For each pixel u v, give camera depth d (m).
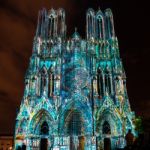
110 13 93.94
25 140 68.94
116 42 86.06
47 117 73.44
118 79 78.75
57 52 82.94
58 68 79.50
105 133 72.12
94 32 88.44
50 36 87.62
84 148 69.44
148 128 23.97
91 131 70.56
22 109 72.81
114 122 72.62
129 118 72.00
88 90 76.56
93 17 92.25
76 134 71.81
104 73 81.50
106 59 84.00
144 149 20.70
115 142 69.44
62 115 72.88
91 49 83.44
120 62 82.06
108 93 76.00
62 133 70.88
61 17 91.62
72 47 83.81
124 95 76.56
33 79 77.75
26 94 75.12
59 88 76.38
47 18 92.12
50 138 70.25
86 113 73.19
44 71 81.50
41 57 83.25
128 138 27.81
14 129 72.19
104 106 73.56
